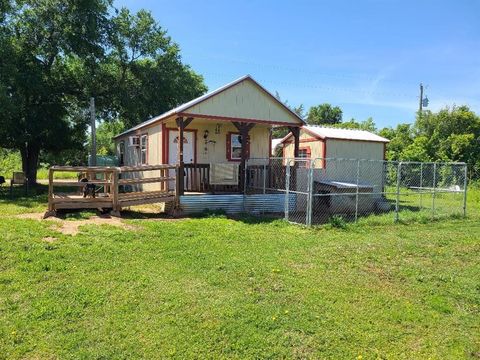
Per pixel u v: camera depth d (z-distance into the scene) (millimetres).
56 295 5426
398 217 12742
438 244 9391
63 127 21938
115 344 4316
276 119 14281
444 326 5070
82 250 7332
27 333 4477
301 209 14617
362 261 7629
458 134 30469
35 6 20984
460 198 19625
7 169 35125
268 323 4852
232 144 16156
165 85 25719
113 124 30172
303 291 5914
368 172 16875
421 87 35750
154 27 25953
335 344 4500
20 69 20125
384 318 5172
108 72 24469
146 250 7621
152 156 15430
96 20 22141
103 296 5441
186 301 5363
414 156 27141
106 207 10859
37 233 8188
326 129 17438
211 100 12984
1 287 5602
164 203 12711
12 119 19484
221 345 4367
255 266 6941
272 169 14641
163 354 4168
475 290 6320
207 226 10086
